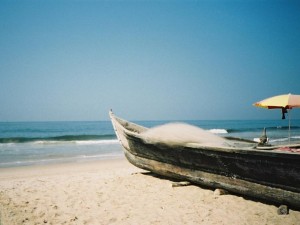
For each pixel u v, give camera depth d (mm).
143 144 8078
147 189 7500
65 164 13469
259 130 57281
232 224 5090
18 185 8375
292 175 5164
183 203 6273
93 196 7016
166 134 7555
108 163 13891
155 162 8141
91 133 48500
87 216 5621
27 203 6465
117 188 7723
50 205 6320
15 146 23875
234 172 6195
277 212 5543
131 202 6453
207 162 6691
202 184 7168
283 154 5137
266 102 7062
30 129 60281
